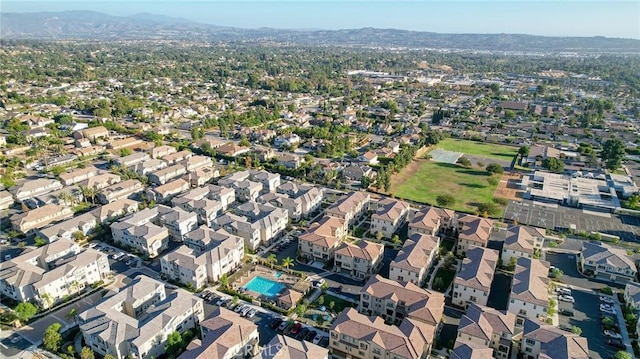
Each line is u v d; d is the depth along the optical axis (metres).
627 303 117.31
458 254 146.62
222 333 95.12
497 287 126.25
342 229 153.50
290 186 189.00
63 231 147.62
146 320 100.12
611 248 138.12
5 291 118.56
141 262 137.88
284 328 107.69
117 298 108.38
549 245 151.50
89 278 124.75
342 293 123.81
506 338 96.69
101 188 189.88
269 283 128.50
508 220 172.88
